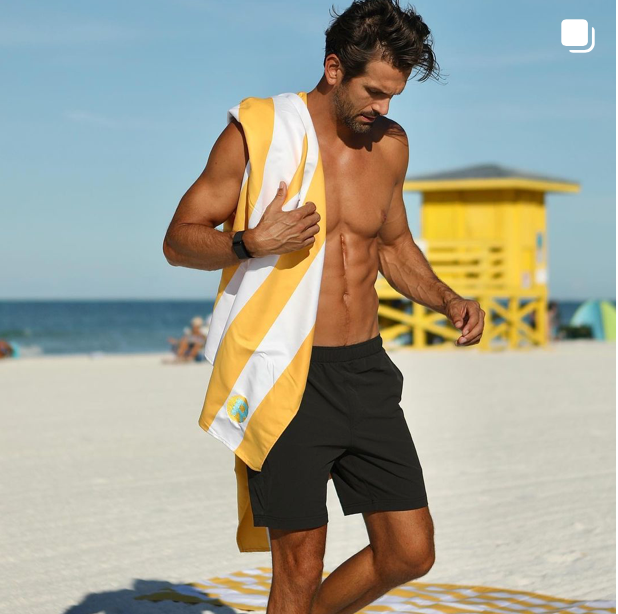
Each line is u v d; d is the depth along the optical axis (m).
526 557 4.88
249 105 3.02
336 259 3.13
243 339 3.02
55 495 6.37
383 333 22.84
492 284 23.03
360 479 3.17
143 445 8.43
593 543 5.12
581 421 9.74
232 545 5.17
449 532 5.39
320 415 3.05
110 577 4.59
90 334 51.97
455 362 18.25
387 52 2.91
